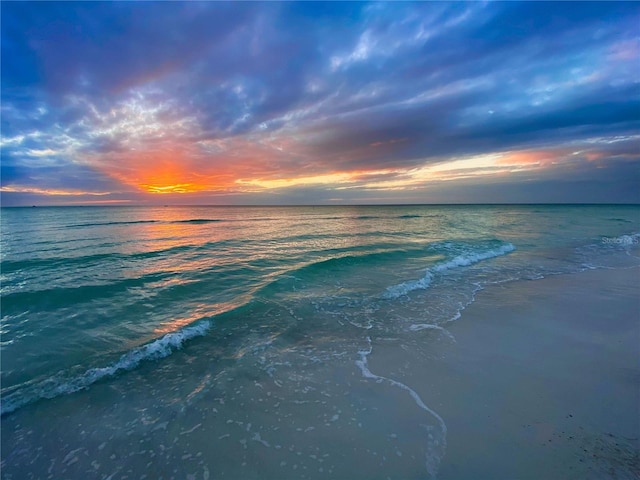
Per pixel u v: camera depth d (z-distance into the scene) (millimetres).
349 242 19406
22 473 3162
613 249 17078
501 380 4684
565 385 4520
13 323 6895
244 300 8273
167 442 3537
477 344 5926
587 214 53531
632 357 5363
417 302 8320
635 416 3811
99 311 7645
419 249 16188
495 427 3660
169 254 15156
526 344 5914
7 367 5141
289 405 4152
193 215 52188
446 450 3338
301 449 3406
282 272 11258
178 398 4324
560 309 7801
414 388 4516
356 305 8094
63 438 3617
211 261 13492
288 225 33156
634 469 3002
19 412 4031
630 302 8336
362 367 5113
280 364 5211
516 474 3000
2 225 30766
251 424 3805
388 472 3090
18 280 10164
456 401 4188
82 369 5094
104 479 3088
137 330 6625
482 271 11820
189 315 7449
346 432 3648
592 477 2916
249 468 3178
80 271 11477
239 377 4820
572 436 3475
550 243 19250
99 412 4059
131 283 9875
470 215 51250
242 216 49750
